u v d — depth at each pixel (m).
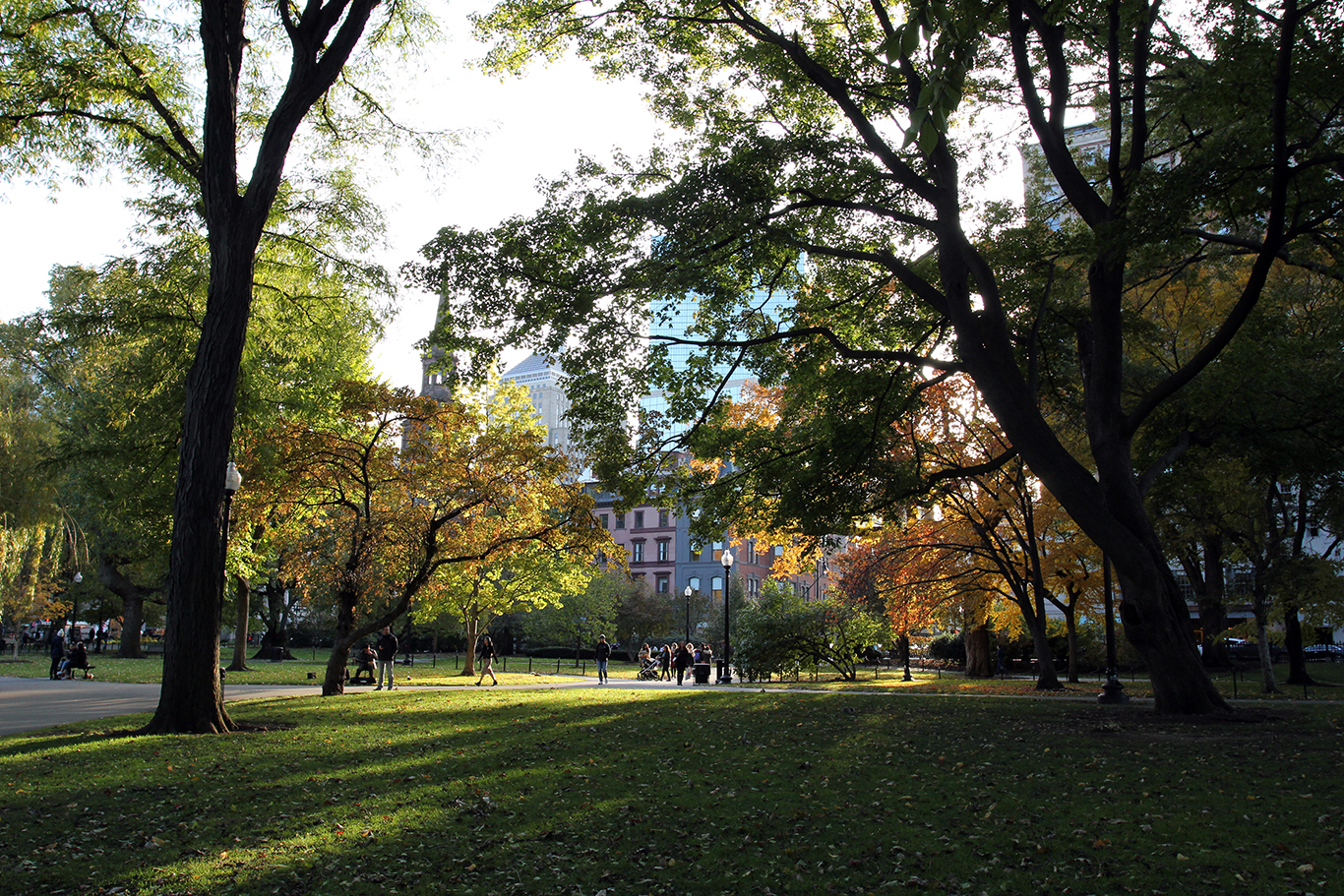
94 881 6.11
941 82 4.30
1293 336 20.12
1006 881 5.94
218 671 14.38
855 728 14.27
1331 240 15.04
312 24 15.04
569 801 8.53
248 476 21.47
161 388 21.86
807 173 16.61
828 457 18.64
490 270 16.19
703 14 17.34
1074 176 16.11
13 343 28.70
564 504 22.83
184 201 19.03
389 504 23.20
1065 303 19.44
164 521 24.78
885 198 17.20
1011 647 44.81
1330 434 16.64
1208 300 24.56
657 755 11.39
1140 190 13.38
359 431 22.84
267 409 23.61
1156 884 5.81
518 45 18.38
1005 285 19.03
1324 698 20.95
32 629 62.31
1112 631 20.23
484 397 35.38
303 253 20.05
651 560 86.56
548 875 6.27
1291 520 27.88
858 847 6.83
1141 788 8.84
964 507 29.22
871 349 20.19
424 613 35.78
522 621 62.44
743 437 20.14
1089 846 6.75
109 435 26.70
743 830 7.42
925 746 12.05
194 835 7.32
